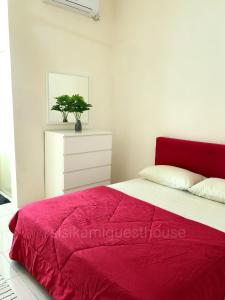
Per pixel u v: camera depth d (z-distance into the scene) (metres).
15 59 2.68
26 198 3.00
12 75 2.68
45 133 2.99
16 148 2.82
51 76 3.00
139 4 3.18
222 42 2.49
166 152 3.00
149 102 3.23
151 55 3.13
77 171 2.91
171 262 1.27
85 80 3.35
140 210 1.91
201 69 2.68
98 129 3.62
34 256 1.70
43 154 3.06
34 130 2.94
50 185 3.04
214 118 2.63
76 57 3.21
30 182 3.00
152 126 3.24
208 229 1.64
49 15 2.89
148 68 3.18
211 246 1.43
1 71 2.95
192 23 2.70
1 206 3.03
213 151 2.59
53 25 2.94
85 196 2.15
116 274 1.18
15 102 2.74
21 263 1.96
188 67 2.79
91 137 2.97
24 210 1.88
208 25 2.58
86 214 1.80
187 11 2.72
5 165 3.29
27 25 2.73
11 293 1.67
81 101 3.01
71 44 3.13
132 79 3.39
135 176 3.53
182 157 2.85
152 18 3.06
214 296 1.24
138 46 3.26
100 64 3.50
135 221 1.72
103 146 3.13
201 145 2.68
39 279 1.65
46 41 2.90
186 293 1.09
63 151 2.73
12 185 3.05
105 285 1.17
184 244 1.44
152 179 2.71
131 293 1.07
